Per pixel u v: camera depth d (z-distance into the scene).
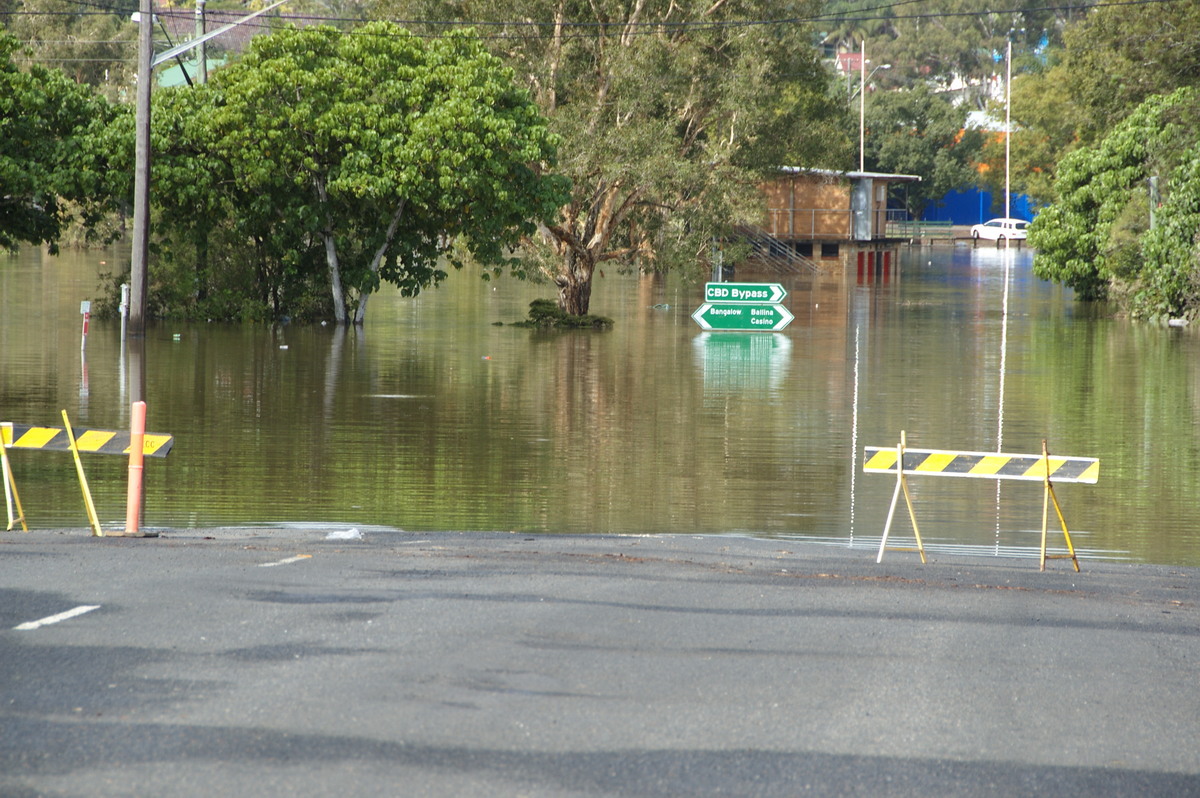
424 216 76.06
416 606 16.12
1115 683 13.86
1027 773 10.97
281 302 80.38
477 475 32.47
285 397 46.12
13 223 70.19
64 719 11.48
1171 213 86.31
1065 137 193.62
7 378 48.94
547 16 84.94
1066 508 29.70
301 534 23.69
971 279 135.25
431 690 12.58
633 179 79.88
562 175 75.12
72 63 194.50
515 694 12.57
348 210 76.31
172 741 10.98
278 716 11.69
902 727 12.05
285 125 71.06
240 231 75.00
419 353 62.62
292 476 31.75
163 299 78.19
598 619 15.76
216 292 78.38
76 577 17.44
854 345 69.88
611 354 63.78
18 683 12.48
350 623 15.11
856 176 147.25
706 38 88.69
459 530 25.77
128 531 22.44
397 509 28.11
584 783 10.34
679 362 60.50
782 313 77.44
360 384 50.34
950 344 70.56
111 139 67.81
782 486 31.86
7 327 69.19
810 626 15.93
